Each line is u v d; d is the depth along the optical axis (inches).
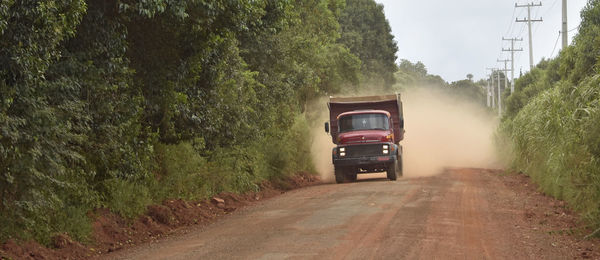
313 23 1235.2
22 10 342.0
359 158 867.4
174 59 560.1
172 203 581.9
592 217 449.4
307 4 1179.9
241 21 553.3
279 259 334.0
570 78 837.2
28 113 371.6
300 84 1043.3
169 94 558.9
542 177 738.2
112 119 485.7
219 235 442.3
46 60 375.9
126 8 435.2
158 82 557.0
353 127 914.1
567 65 892.0
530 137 852.0
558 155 607.5
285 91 984.3
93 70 446.3
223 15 529.3
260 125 913.5
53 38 375.6
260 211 585.3
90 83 445.4
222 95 671.8
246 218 537.0
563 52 914.1
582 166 514.9
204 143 681.0
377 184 778.8
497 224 459.2
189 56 563.2
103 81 459.8
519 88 1990.7
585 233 430.9
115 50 472.4
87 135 466.6
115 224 481.4
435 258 334.0
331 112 993.5
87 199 457.4
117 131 490.3
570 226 461.7
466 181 821.9
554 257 346.3
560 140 624.7
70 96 422.0
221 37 590.9
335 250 356.5
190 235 464.4
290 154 1011.9
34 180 387.9
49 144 394.9
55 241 406.0
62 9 386.9
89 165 477.7
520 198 639.8
